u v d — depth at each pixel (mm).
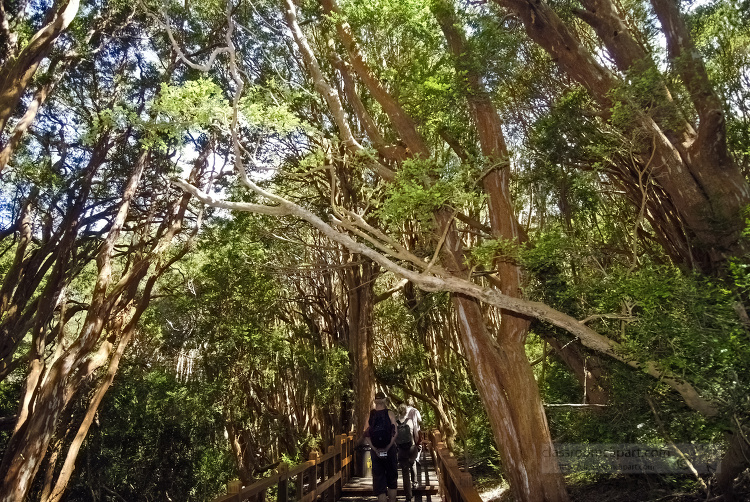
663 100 8508
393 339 26203
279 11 16188
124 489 20672
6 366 14555
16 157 15469
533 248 8375
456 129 12125
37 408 12547
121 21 16047
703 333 6211
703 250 9086
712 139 8648
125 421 20734
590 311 8836
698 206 8672
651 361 7105
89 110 16031
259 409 24328
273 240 19078
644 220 12438
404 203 7434
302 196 17547
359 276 20047
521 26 12312
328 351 21688
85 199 15133
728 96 10234
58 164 15500
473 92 10328
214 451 22062
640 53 9797
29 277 15078
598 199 11656
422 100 11234
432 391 22641
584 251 9234
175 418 20594
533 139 11844
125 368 22344
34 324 15273
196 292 20938
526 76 12727
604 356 10078
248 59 16312
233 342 19672
